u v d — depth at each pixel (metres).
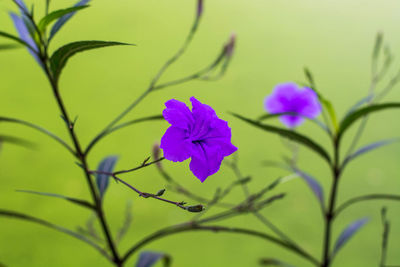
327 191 1.73
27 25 0.57
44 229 1.53
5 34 0.55
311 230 1.57
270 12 2.83
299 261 1.46
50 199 1.62
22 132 1.85
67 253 1.44
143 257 0.67
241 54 2.41
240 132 1.94
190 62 2.31
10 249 1.44
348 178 1.79
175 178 1.70
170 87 2.12
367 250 1.52
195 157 0.48
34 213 1.56
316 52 2.45
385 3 2.97
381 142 0.68
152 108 2.00
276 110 0.82
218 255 1.47
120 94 2.08
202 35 2.54
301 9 2.89
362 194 1.72
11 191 1.63
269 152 1.85
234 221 1.60
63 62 0.55
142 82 2.15
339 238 0.71
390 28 2.67
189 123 0.48
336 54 2.46
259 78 2.22
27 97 2.02
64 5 2.45
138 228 1.53
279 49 2.48
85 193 1.63
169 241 1.52
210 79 0.69
